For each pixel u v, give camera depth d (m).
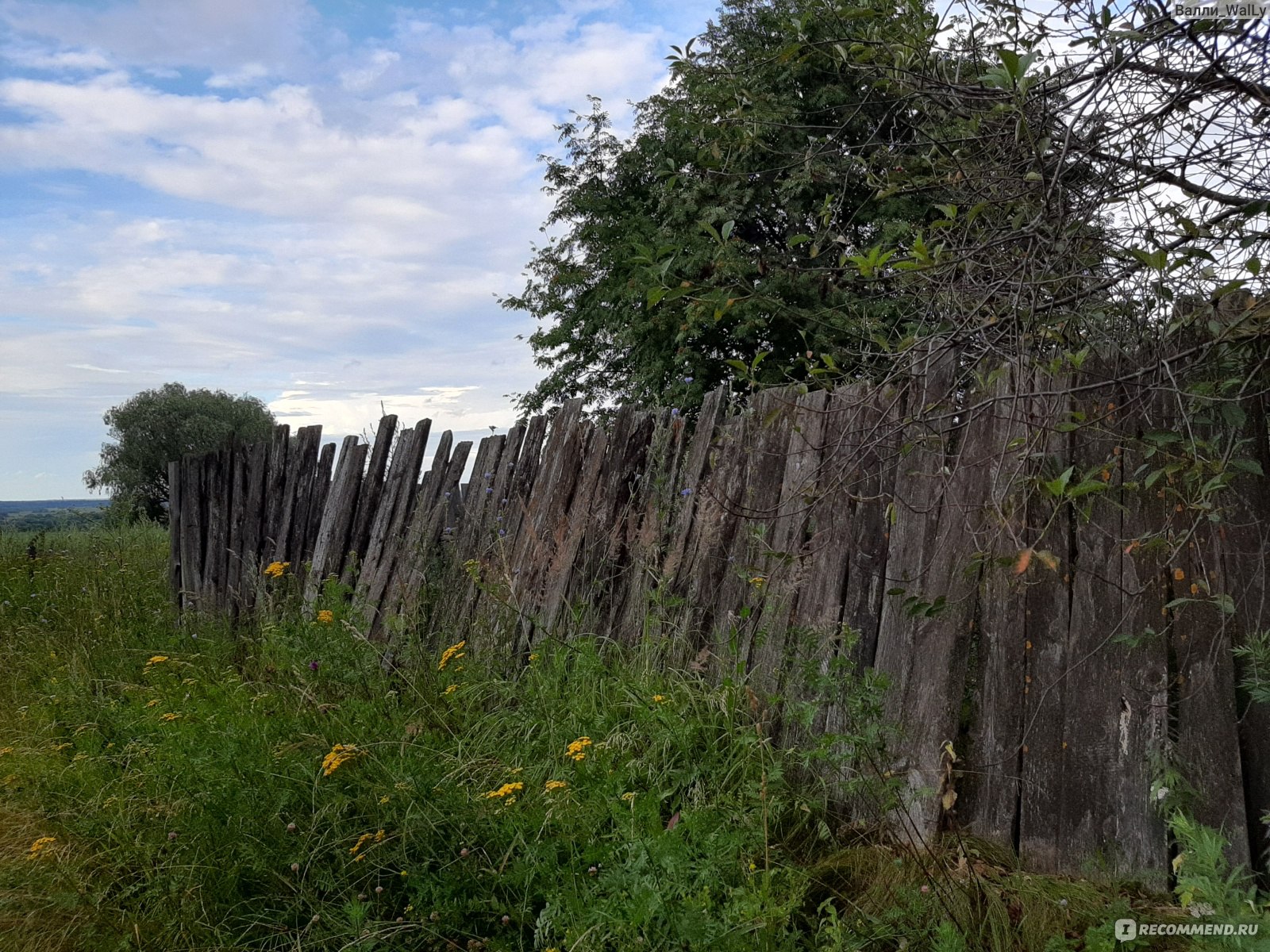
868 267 2.48
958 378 3.03
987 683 2.88
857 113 3.32
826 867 2.73
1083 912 2.39
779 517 3.53
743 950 2.14
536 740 3.61
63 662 5.63
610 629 4.19
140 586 8.10
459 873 2.66
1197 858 2.03
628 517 4.30
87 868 3.02
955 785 2.88
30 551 9.65
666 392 14.55
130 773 3.56
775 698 3.09
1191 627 2.51
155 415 39.34
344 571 5.96
